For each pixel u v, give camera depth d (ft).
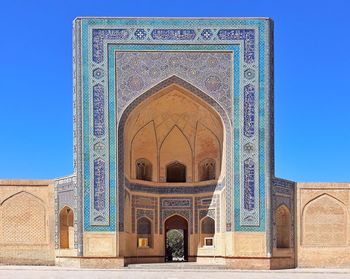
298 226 46.01
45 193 46.09
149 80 43.32
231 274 36.70
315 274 37.22
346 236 46.11
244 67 43.32
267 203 42.29
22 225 45.78
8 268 41.11
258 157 42.70
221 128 44.75
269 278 33.50
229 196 42.52
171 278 32.96
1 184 46.01
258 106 43.06
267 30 43.57
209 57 43.57
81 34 43.39
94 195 42.19
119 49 43.42
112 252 41.65
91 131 42.73
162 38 43.52
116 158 42.52
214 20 43.73
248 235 42.06
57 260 44.57
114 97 43.09
